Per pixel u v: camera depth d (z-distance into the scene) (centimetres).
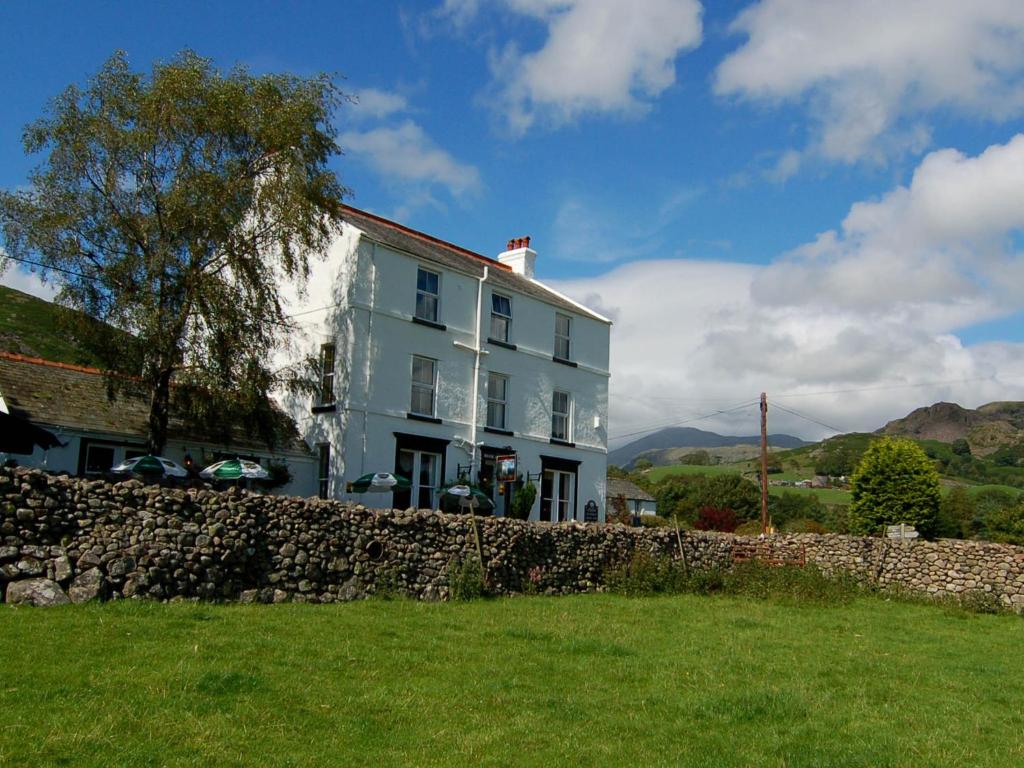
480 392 2797
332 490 2409
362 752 779
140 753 721
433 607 1639
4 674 893
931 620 2125
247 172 2044
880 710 1070
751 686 1140
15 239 1827
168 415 2161
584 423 3209
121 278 1906
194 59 2002
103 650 1023
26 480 1295
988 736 979
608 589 2219
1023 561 2506
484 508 2658
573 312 3219
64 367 2198
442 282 2731
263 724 826
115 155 1908
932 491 3375
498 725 886
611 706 995
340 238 2545
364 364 2480
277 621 1310
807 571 2533
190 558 1430
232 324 1962
